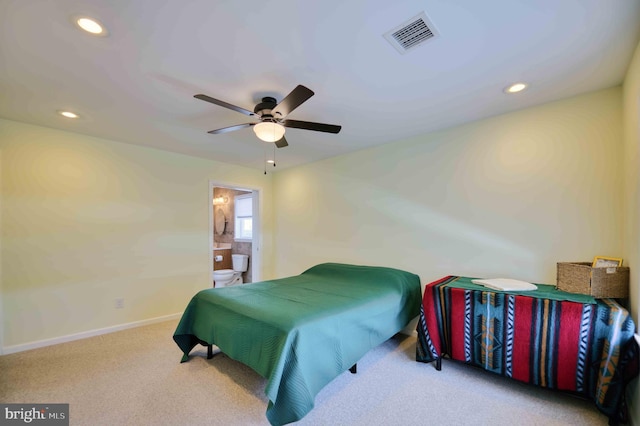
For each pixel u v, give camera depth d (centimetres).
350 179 395
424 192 321
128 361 258
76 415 183
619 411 167
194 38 158
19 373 236
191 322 263
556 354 189
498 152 269
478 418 180
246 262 577
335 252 413
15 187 281
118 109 251
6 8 134
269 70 191
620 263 205
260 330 193
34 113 260
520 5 138
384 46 167
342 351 205
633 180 180
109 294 335
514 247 260
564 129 236
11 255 279
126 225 350
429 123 288
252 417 182
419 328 254
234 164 460
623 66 188
